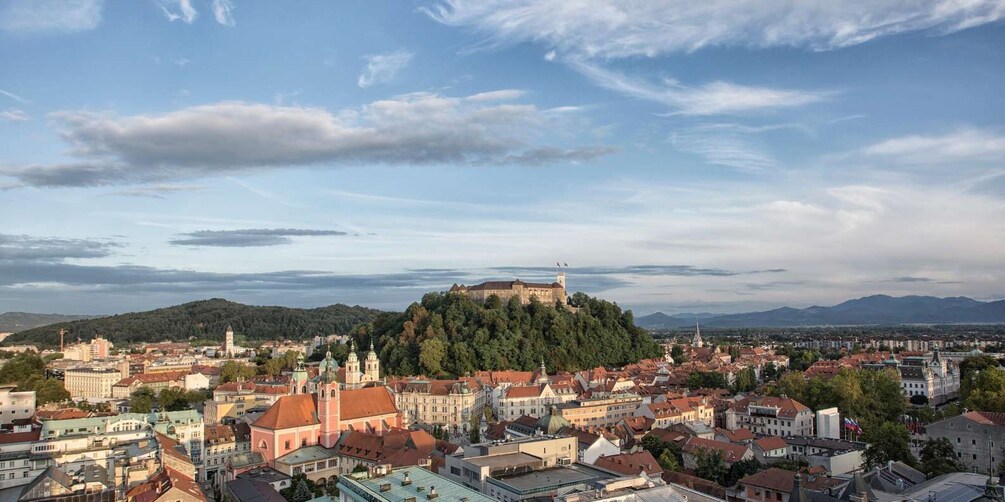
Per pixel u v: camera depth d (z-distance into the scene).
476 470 162.50
